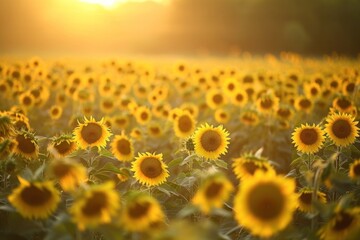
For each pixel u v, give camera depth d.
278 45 75.44
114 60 18.53
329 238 3.83
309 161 6.23
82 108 10.97
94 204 3.56
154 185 5.77
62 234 3.63
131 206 3.72
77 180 4.05
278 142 9.51
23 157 5.75
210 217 5.40
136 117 10.03
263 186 3.43
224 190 3.74
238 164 4.55
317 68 24.14
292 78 15.67
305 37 72.44
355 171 5.23
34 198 3.98
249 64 29.89
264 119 10.20
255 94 11.96
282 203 3.41
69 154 6.00
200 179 5.47
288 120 10.05
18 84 12.74
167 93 13.78
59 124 10.65
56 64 20.50
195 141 6.16
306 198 4.86
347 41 73.25
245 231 5.07
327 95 11.83
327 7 74.00
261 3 76.56
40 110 11.95
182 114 7.77
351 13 73.38
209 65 28.39
